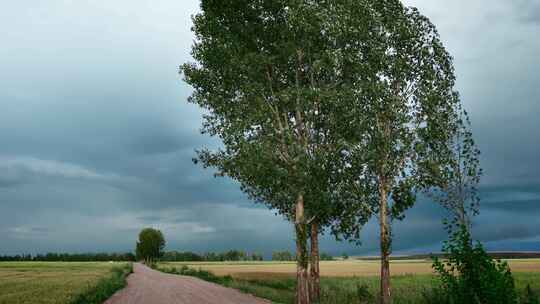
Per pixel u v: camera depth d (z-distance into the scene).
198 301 31.36
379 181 31.77
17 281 54.09
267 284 52.12
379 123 31.83
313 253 35.91
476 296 15.31
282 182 32.34
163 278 69.50
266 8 33.16
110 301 31.59
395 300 31.39
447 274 16.72
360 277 64.62
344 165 32.50
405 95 31.61
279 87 34.78
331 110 32.91
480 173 27.69
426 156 29.23
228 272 95.44
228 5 33.16
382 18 32.34
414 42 31.75
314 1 32.38
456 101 30.11
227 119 33.75
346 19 31.47
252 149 31.16
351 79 33.66
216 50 32.69
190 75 34.44
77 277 62.94
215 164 35.22
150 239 193.38
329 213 32.69
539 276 55.62
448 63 31.52
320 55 32.50
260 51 34.16
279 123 33.53
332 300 34.75
